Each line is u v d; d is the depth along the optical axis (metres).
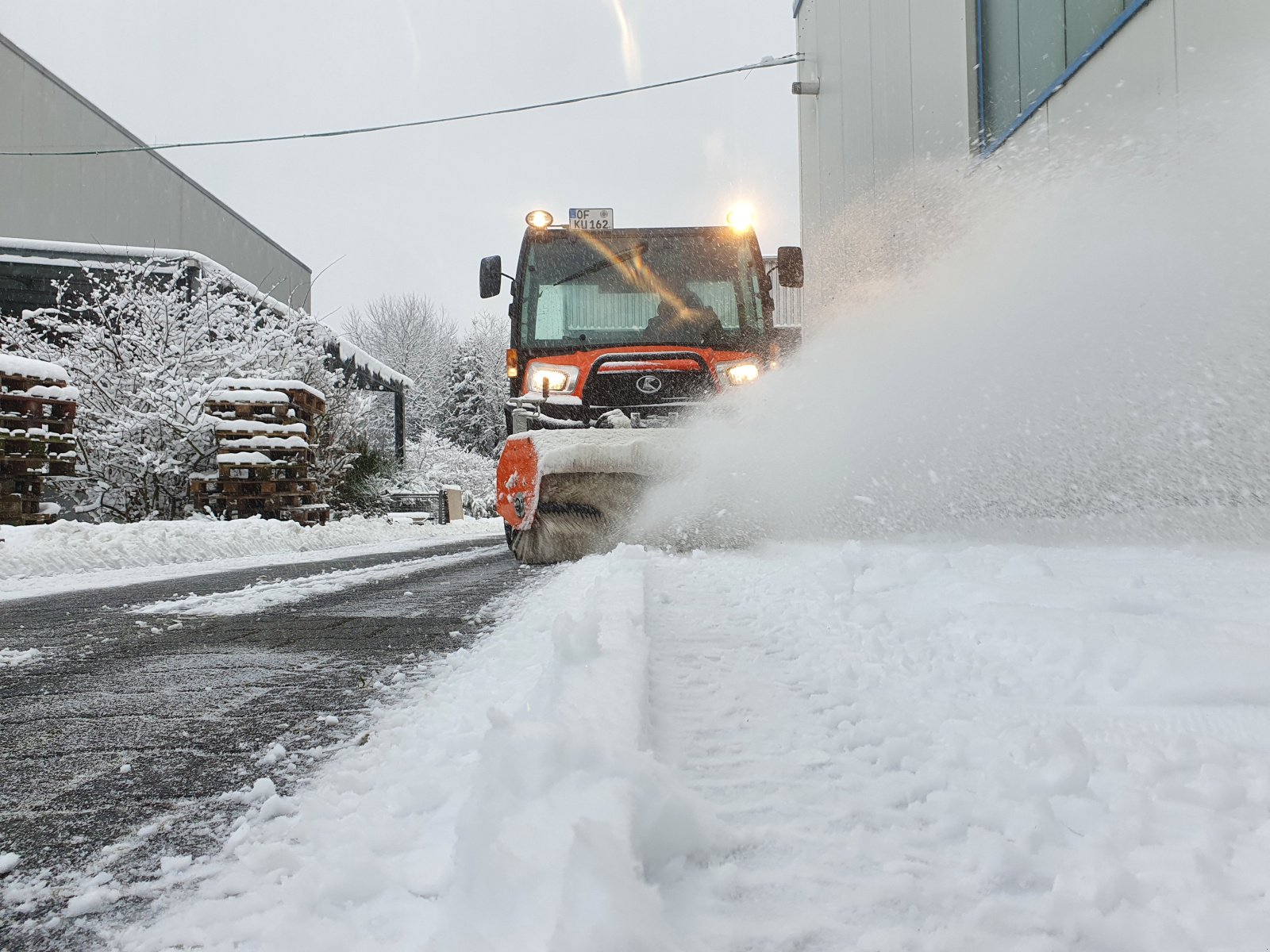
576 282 5.62
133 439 10.55
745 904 0.82
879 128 9.95
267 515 9.59
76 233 22.62
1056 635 1.69
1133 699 1.46
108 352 11.12
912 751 1.23
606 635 1.81
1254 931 0.75
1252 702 1.41
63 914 0.91
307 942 0.79
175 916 0.90
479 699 1.70
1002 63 7.14
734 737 1.33
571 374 5.09
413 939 0.79
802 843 0.96
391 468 15.75
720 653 1.89
